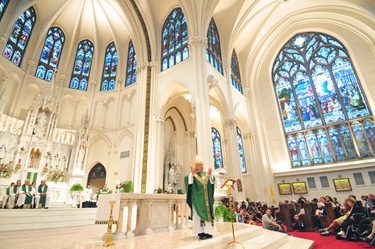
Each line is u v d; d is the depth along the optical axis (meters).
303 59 20.55
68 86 20.61
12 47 16.80
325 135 17.53
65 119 19.27
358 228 6.62
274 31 21.58
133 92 19.56
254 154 18.27
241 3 17.31
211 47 16.67
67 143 16.75
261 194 16.84
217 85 15.01
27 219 8.10
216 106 17.80
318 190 16.39
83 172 15.84
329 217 8.92
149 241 3.94
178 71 14.86
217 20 18.86
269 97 21.22
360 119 16.22
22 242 4.45
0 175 12.25
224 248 3.88
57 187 14.32
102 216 4.79
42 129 15.53
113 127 19.44
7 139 13.46
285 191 17.64
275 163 19.06
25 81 17.17
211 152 11.23
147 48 17.86
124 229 6.95
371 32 16.48
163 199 5.66
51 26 20.86
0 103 13.95
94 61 22.62
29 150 14.08
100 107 20.77
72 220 9.17
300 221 9.84
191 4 15.04
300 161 18.08
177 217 6.07
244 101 19.91
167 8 18.98
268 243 4.34
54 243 4.23
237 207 11.10
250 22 19.53
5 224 7.24
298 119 19.27
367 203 9.95
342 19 18.28
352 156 15.95
